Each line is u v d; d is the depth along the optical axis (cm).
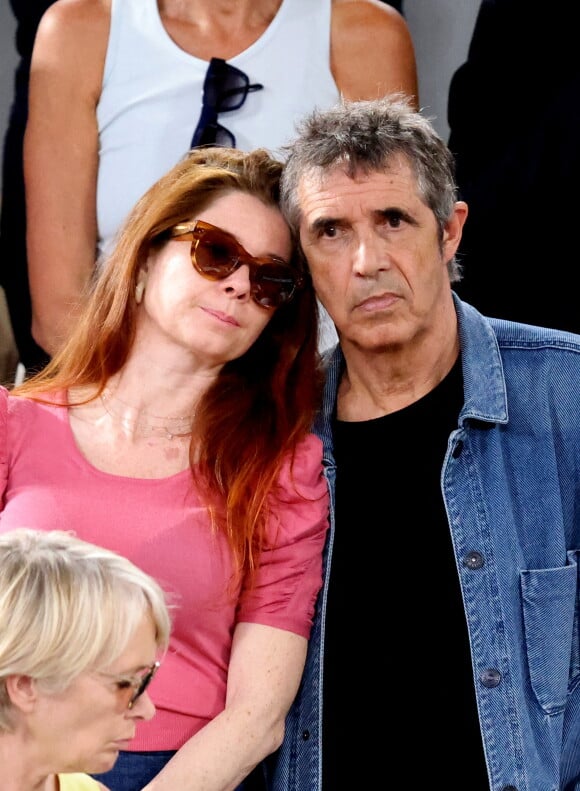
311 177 834
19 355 1129
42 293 1121
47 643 575
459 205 863
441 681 813
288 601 833
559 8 1116
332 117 848
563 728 843
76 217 1122
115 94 1121
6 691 583
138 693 613
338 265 829
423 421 852
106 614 589
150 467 859
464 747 806
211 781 776
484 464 841
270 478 842
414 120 844
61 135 1123
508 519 834
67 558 600
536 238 1139
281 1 1136
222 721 795
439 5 1159
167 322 863
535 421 851
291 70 1127
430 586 825
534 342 870
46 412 874
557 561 837
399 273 816
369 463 855
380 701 817
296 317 897
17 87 1136
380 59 1146
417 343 838
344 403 884
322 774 823
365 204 813
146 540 822
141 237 875
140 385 880
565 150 1119
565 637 835
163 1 1133
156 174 1111
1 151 1135
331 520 850
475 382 846
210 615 824
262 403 880
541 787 815
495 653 813
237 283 850
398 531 837
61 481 841
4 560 594
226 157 905
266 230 872
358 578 838
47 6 1131
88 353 893
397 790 806
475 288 1153
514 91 1140
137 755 799
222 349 862
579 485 846
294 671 823
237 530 830
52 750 598
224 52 1118
